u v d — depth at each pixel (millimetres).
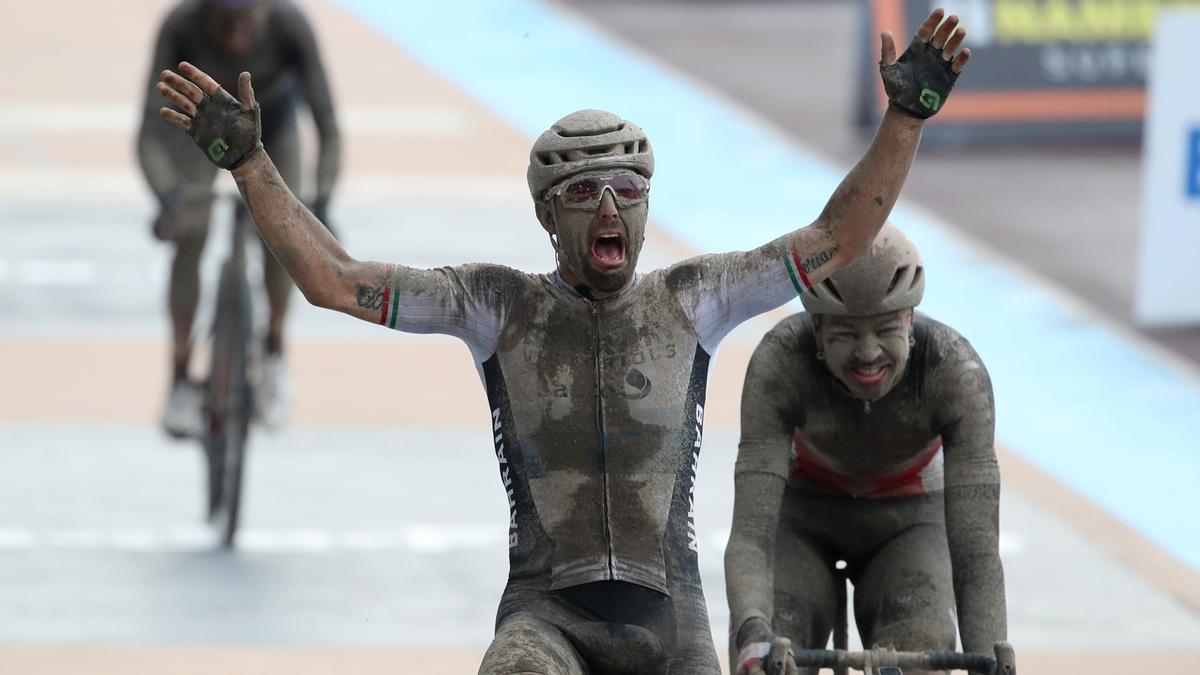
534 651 12945
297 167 29625
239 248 28625
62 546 28953
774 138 60938
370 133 61688
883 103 61500
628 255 13594
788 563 16172
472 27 79562
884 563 16156
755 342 41000
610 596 13500
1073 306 43844
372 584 27672
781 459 15391
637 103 66000
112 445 34188
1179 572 28875
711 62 73500
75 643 24938
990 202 53875
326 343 41219
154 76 27641
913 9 61500
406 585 27672
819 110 65250
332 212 51375
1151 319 42906
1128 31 62188
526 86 69125
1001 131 61625
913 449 15789
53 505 30844
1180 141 42812
